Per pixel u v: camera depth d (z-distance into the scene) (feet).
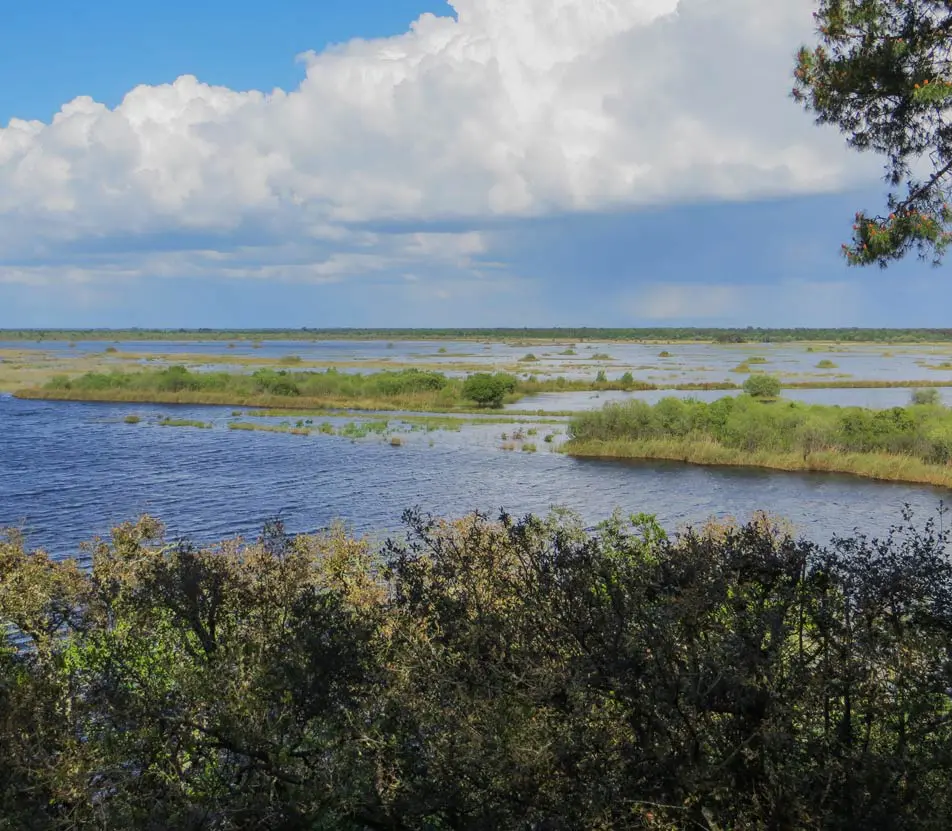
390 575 17.54
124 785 13.46
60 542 72.90
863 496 104.63
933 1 20.67
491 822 12.53
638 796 12.30
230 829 12.87
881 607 13.50
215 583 16.44
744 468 127.03
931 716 12.77
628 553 16.14
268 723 13.98
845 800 11.87
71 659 17.08
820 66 22.13
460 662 14.11
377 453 134.31
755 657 12.41
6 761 12.57
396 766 13.67
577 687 12.67
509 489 105.19
